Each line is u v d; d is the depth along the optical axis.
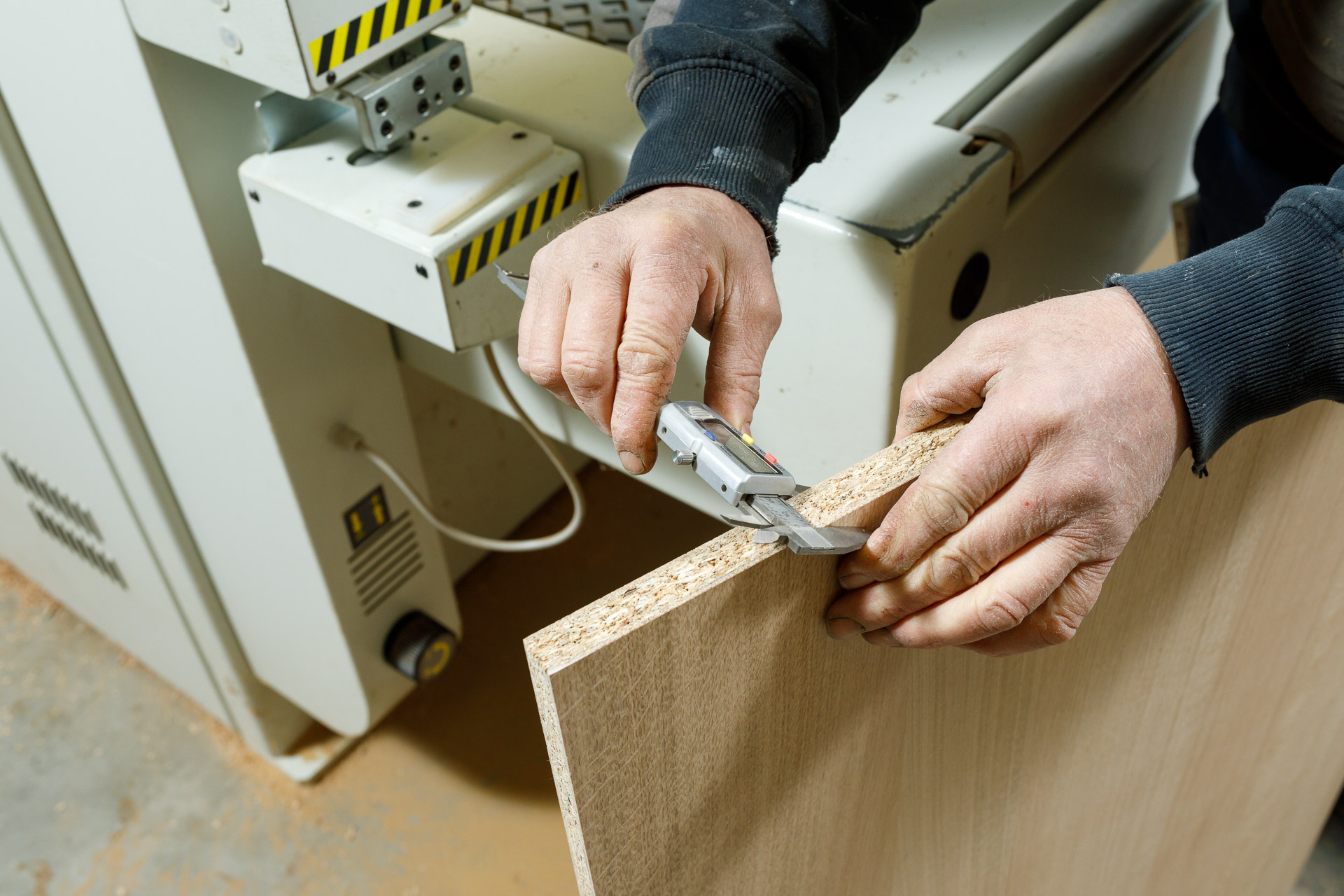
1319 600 0.78
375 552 1.09
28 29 0.72
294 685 1.24
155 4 0.64
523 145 0.73
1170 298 0.44
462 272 0.69
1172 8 0.84
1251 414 0.46
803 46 0.57
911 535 0.42
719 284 0.51
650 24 0.66
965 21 0.81
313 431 0.95
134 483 1.06
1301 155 0.74
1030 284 0.81
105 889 1.28
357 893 1.27
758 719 0.43
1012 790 0.65
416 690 1.47
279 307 0.86
